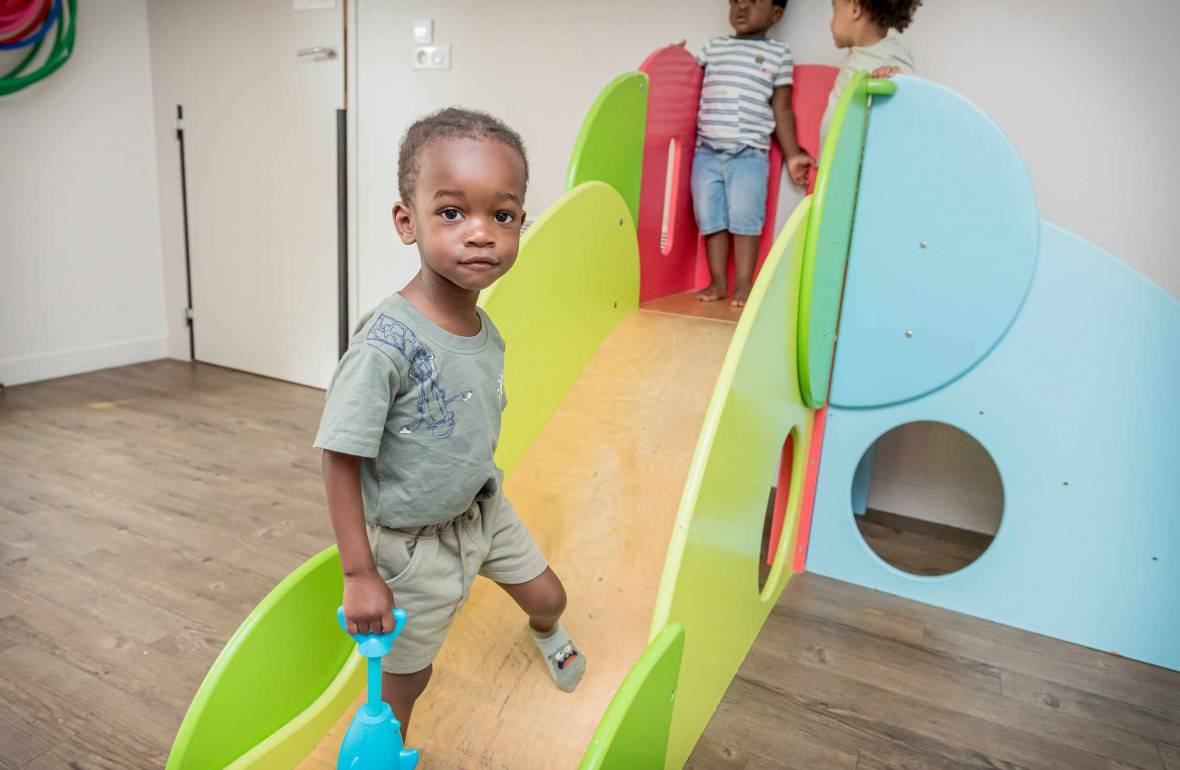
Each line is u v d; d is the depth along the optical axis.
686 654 1.24
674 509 1.43
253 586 1.83
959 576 1.92
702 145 2.33
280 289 3.51
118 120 3.57
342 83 3.17
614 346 1.83
